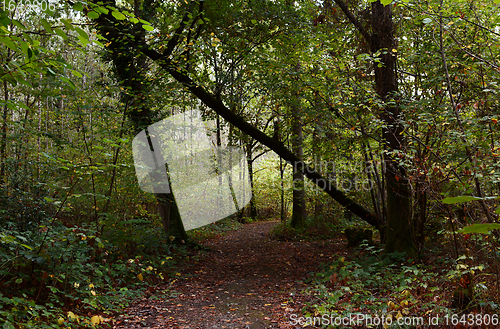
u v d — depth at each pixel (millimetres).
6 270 4688
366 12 8625
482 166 3955
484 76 4852
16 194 7047
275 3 8883
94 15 2650
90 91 7586
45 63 2895
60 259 5258
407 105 6289
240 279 7695
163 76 9289
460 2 5285
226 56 9555
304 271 8195
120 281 6301
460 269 4086
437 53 6328
